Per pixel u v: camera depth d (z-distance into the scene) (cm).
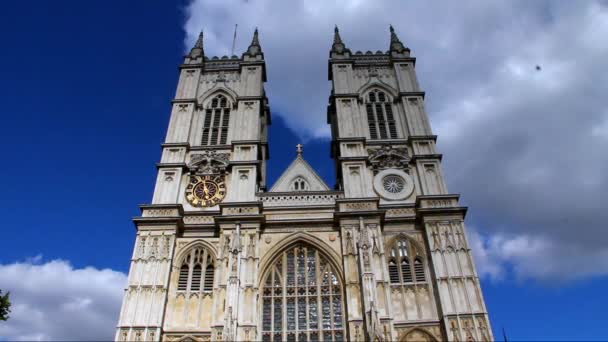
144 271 4388
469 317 4038
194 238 4700
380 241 4494
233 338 3844
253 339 3978
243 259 4406
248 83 6044
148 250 4522
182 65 6231
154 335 4028
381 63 6244
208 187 5094
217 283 4309
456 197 4797
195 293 4394
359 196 4919
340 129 5506
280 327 4228
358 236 4547
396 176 5122
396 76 6041
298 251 4656
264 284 4444
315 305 4338
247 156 5275
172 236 4606
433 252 4441
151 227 4659
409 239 4644
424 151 5281
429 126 5506
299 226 4738
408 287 4375
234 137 5503
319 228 4722
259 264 4488
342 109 5684
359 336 3966
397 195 4975
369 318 3925
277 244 4622
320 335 4156
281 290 4419
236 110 5794
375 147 5369
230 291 4084
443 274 4300
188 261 4600
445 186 4966
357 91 5900
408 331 4106
